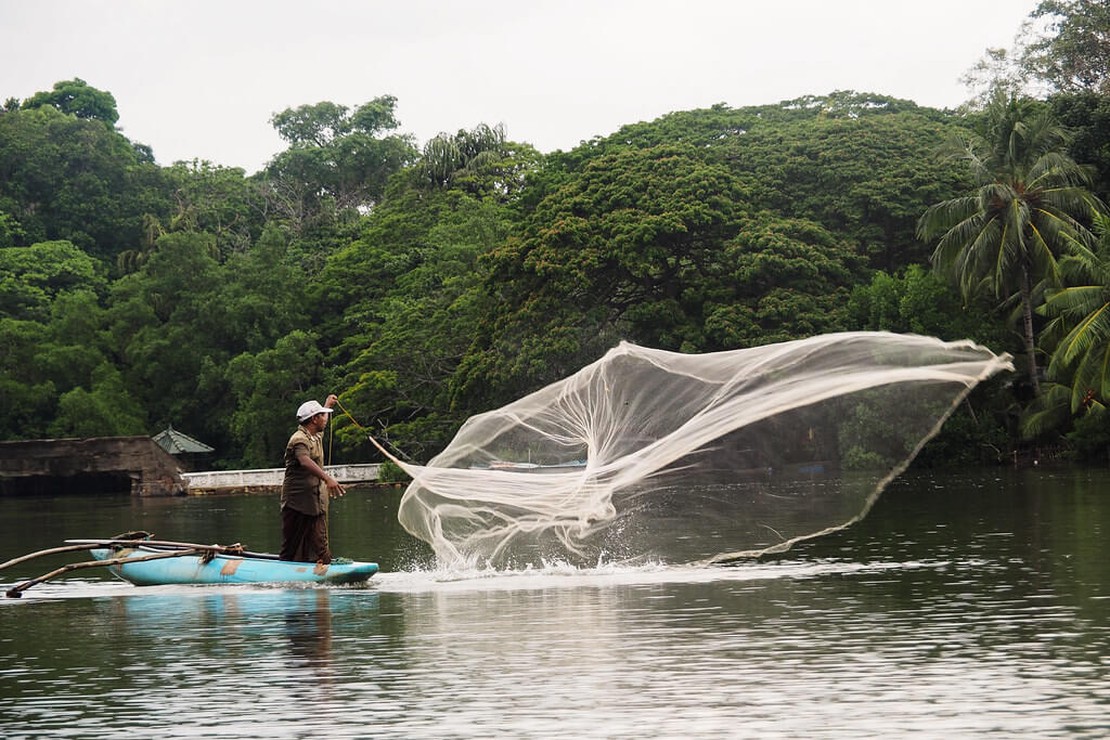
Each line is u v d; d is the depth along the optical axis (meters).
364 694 11.32
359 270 78.81
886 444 17.44
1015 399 56.81
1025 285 54.66
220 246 96.88
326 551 19.22
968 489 38.69
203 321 79.25
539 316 56.28
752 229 57.16
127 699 11.38
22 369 77.38
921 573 18.36
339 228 94.00
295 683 11.84
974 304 56.09
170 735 10.11
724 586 17.38
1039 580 17.22
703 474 18.61
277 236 82.19
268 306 78.31
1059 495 34.53
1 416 75.94
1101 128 56.97
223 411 77.94
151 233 95.31
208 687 11.77
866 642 13.04
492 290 59.72
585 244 57.00
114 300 83.62
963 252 53.91
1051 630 13.39
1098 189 57.31
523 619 15.05
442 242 74.38
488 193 82.00
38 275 87.69
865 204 61.84
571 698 10.96
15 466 61.78
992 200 53.84
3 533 33.75
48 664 13.10
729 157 64.56
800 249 55.97
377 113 118.00
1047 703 10.29
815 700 10.64
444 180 84.69
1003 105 55.31
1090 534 23.20
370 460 69.69
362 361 66.69
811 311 55.00
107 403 74.56
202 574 19.22
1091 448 52.47
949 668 11.71
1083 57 66.88
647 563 19.30
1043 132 54.56
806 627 14.00
